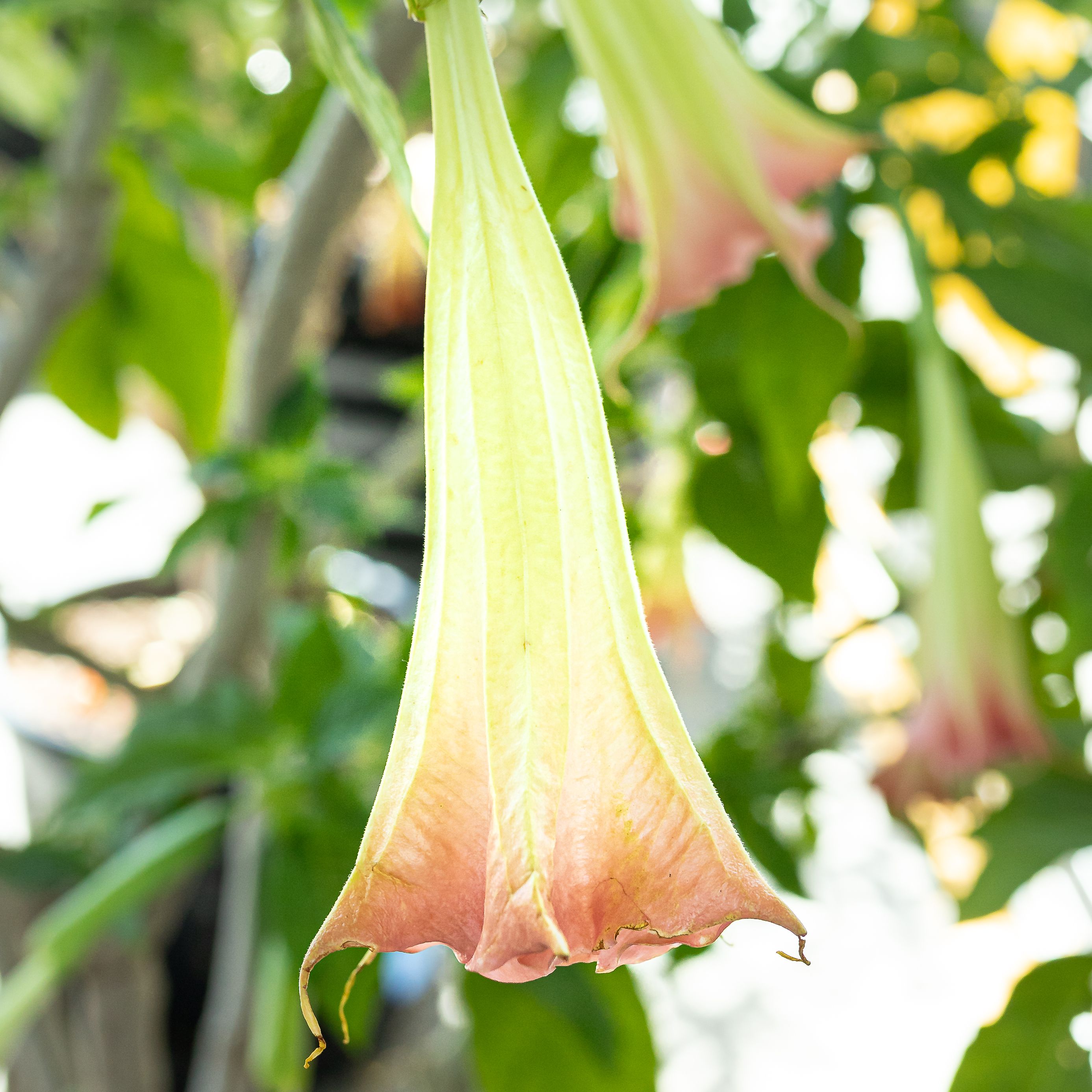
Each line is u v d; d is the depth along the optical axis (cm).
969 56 110
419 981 180
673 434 110
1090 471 98
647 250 66
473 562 46
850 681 148
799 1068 209
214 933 169
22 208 126
